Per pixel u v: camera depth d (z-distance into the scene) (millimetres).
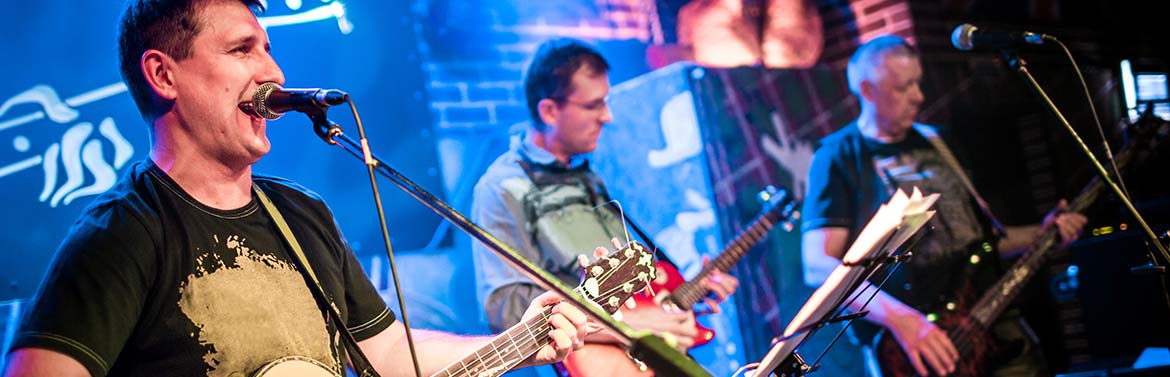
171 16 2219
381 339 2594
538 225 3879
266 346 2189
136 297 2047
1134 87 6598
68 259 2020
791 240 4793
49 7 4023
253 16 2324
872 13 6000
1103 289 5188
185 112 2225
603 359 3664
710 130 4676
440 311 4531
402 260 4504
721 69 4805
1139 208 5324
